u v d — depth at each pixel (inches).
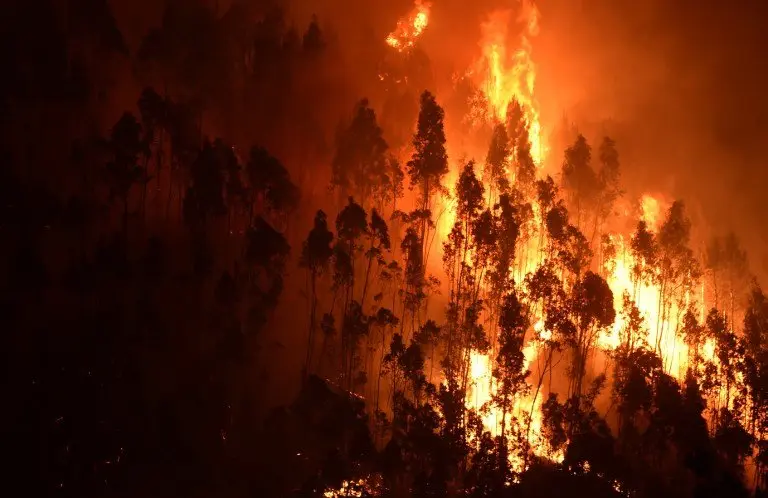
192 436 1699.1
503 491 1646.2
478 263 1950.1
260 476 1653.5
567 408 1749.5
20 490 1566.2
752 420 1865.2
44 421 1667.1
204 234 1962.4
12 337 1782.7
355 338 1844.2
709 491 1637.6
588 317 1860.2
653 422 1755.7
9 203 1910.7
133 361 1770.4
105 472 1624.0
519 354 1744.6
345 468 1616.6
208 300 1945.1
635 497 1684.3
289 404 1829.5
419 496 1594.5
